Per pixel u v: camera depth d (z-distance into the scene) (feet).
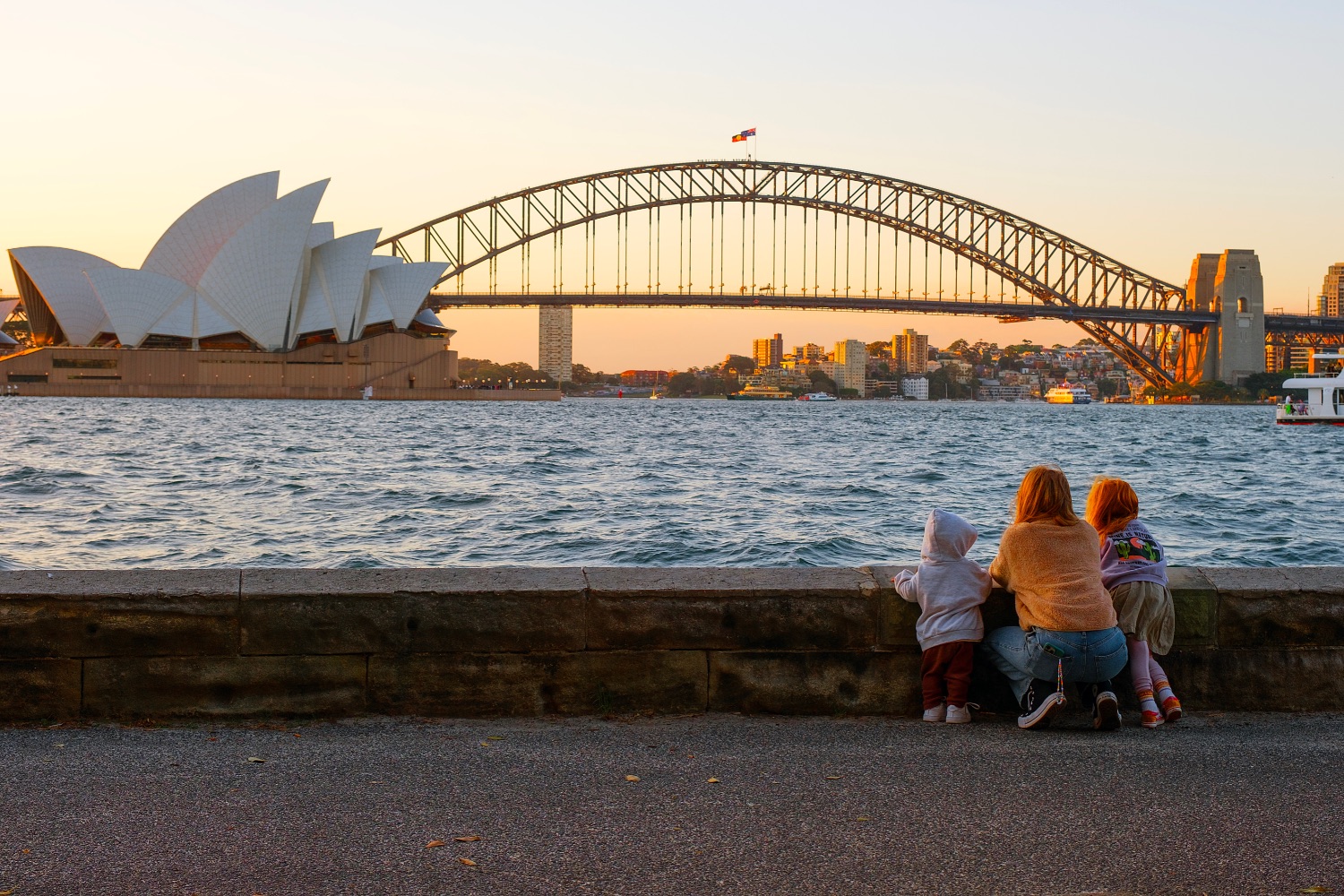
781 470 137.59
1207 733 18.85
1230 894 12.60
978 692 20.15
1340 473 139.13
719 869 13.14
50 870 12.88
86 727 18.43
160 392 509.76
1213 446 215.72
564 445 195.93
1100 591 18.90
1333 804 15.33
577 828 14.30
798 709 19.85
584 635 19.47
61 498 93.25
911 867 13.23
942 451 192.85
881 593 19.93
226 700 18.93
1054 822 14.64
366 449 174.91
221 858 13.25
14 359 497.87
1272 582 20.54
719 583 19.84
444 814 14.74
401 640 19.19
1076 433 293.64
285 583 19.35
